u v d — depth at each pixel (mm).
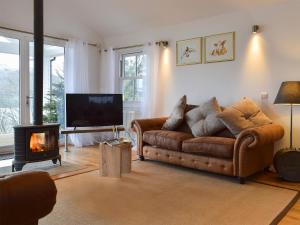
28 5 5031
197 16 4672
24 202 1183
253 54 4172
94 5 5164
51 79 5570
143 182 3391
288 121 3889
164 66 5285
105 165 3602
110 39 6219
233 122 3666
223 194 3002
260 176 3707
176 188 3184
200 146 3637
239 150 3348
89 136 5918
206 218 2408
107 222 2314
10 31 4824
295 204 2750
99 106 5336
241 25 4285
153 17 5051
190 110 4473
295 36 3795
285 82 3557
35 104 4047
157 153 4227
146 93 5461
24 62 5066
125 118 6035
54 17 5434
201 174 3764
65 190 3072
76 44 5730
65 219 2361
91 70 6195
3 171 3811
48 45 5469
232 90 4414
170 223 2309
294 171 3430
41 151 3924
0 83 4820
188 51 4918
